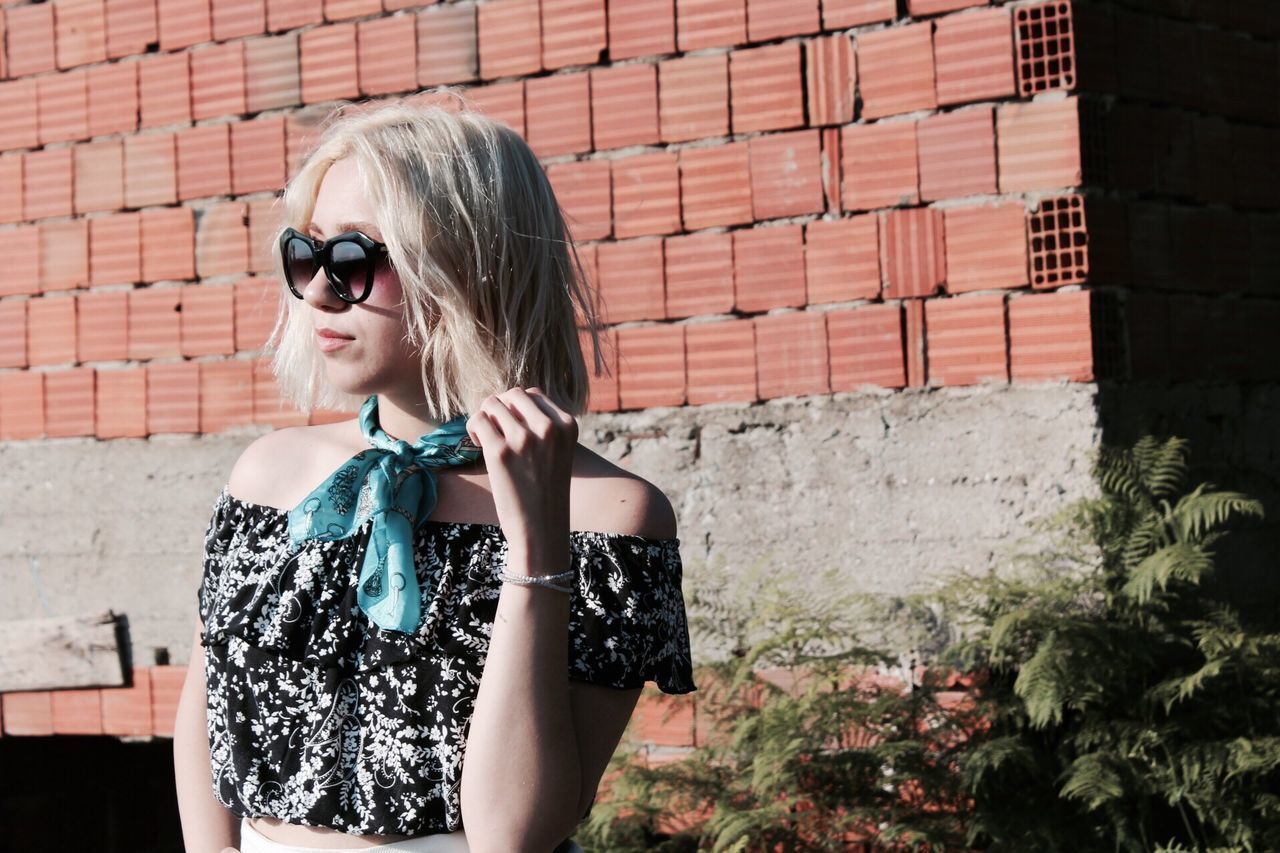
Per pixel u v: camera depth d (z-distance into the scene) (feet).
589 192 14.52
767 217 13.89
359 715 5.63
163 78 16.46
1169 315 13.51
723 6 14.05
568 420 5.29
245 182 16.06
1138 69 13.41
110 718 16.38
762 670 13.60
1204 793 11.25
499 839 5.06
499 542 5.73
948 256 13.20
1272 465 14.71
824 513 13.61
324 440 6.40
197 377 16.22
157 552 16.31
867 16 13.52
